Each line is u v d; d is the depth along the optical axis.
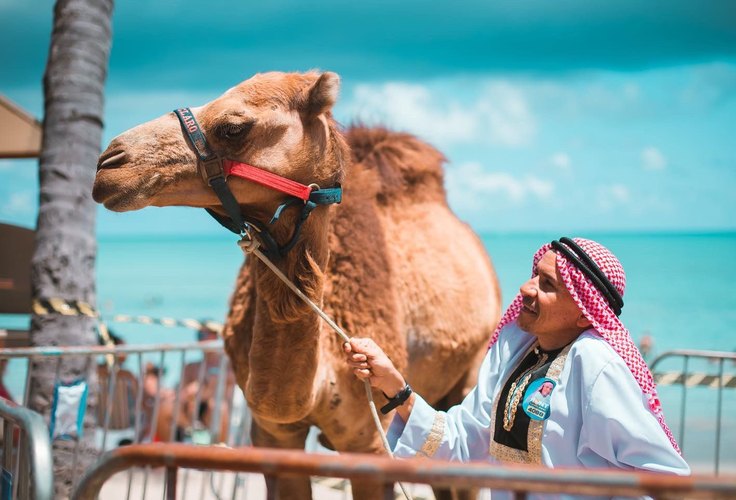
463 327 5.04
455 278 5.07
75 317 5.76
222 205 3.45
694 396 17.39
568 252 3.01
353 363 3.38
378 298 4.21
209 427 8.34
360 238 4.28
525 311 3.12
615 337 2.92
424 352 4.80
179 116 3.41
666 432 2.90
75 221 5.86
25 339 6.93
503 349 3.33
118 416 7.35
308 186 3.51
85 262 5.89
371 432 4.10
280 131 3.46
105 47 6.15
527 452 2.98
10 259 6.88
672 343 34.31
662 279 52.53
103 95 6.13
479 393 3.34
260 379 3.63
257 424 4.20
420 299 4.75
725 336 35.75
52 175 5.86
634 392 2.80
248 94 3.47
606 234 121.38
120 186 3.27
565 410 2.89
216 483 7.71
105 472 2.32
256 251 3.50
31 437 2.66
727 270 58.34
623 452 2.78
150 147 3.34
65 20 6.00
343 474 2.04
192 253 99.69
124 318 6.16
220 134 3.38
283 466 2.09
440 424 3.30
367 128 5.24
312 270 3.54
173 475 2.26
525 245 87.31
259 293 3.61
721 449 12.83
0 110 6.88
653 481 1.85
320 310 3.43
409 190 5.21
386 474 2.01
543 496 2.83
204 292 57.16
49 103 5.96
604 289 2.96
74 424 5.40
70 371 5.70
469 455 3.33
